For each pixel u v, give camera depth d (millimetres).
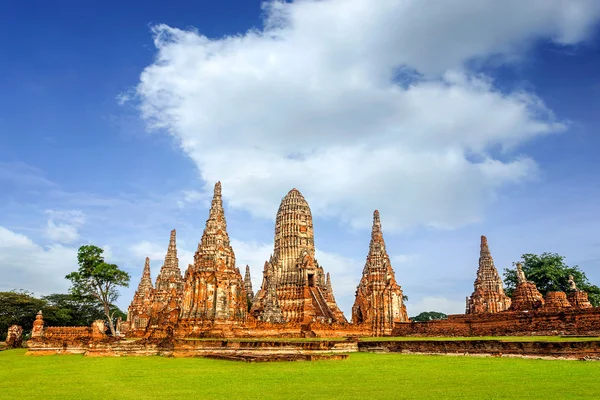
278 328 69438
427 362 35562
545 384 22938
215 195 72375
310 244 96500
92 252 89125
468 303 105188
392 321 76062
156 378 28094
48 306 111312
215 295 65812
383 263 80750
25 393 22797
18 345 70312
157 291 94438
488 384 23391
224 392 22250
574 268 105125
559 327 51562
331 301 96000
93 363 39125
